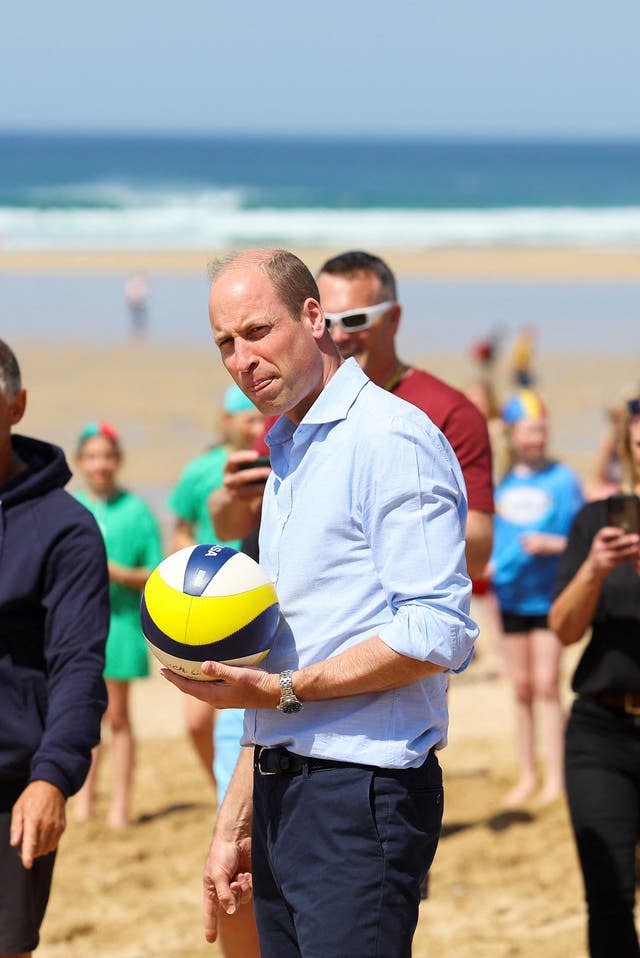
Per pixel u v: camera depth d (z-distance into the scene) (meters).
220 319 6.46
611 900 9.05
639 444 9.91
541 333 68.62
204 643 6.47
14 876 7.87
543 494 16.05
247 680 6.37
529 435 16.14
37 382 51.34
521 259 117.81
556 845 14.40
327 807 6.41
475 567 9.70
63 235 133.25
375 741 6.38
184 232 139.25
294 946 6.84
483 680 22.45
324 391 6.54
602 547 9.16
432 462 6.38
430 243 136.75
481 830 15.02
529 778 16.12
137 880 13.95
